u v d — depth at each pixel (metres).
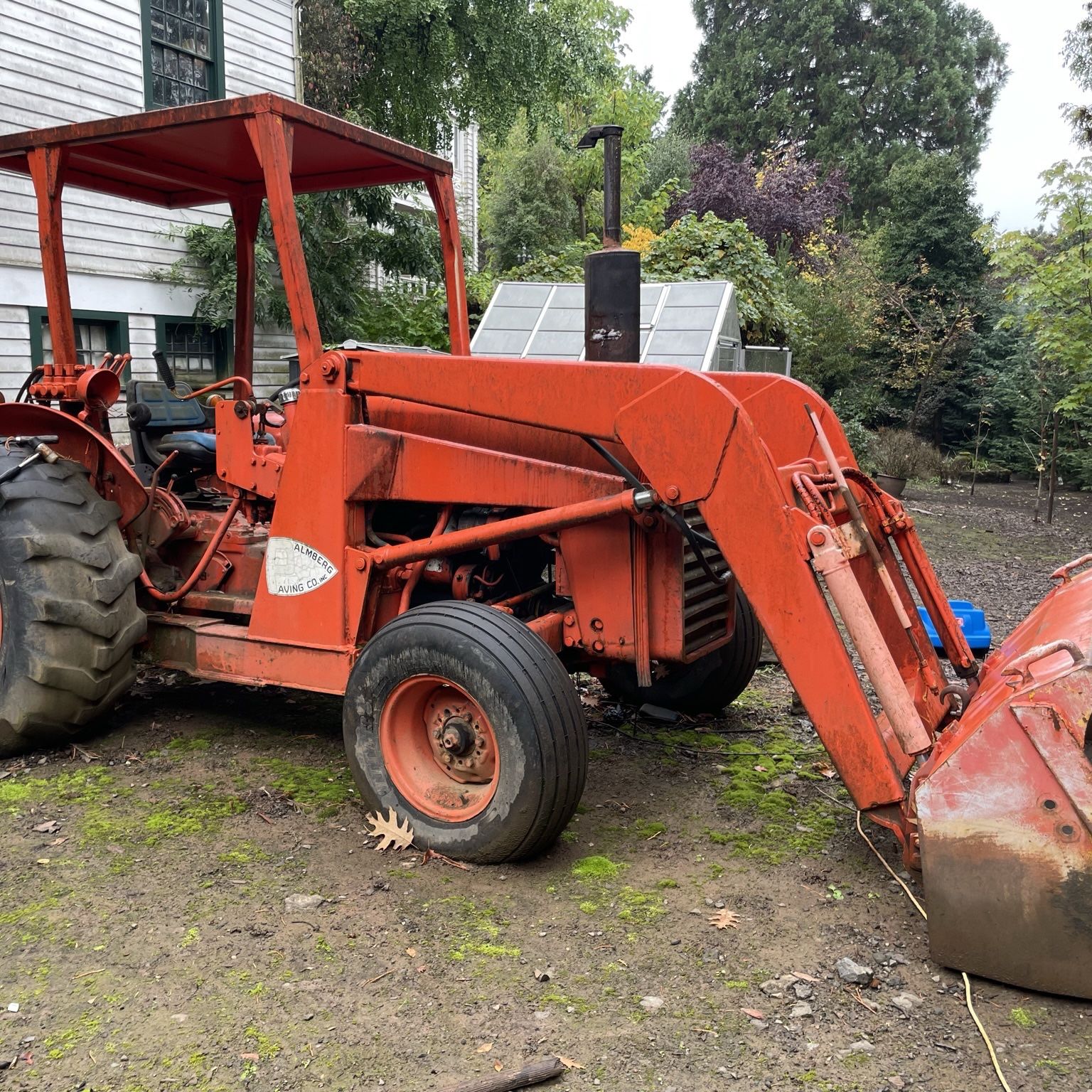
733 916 2.63
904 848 2.57
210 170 4.09
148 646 3.84
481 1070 2.02
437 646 2.87
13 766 3.64
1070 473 16.83
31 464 3.63
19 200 8.19
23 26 8.16
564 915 2.64
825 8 37.16
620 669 4.35
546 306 7.74
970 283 19.88
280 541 3.37
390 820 3.04
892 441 17.09
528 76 14.55
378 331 10.93
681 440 2.73
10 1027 2.15
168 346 9.76
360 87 13.94
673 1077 2.01
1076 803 2.18
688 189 22.44
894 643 3.14
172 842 3.05
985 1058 2.07
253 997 2.26
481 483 3.20
